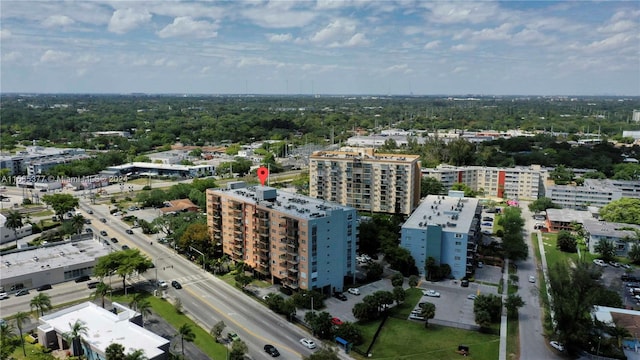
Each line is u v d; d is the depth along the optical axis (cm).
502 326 17125
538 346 15788
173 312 17850
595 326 15238
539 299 19375
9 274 19688
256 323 17138
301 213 19375
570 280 15662
